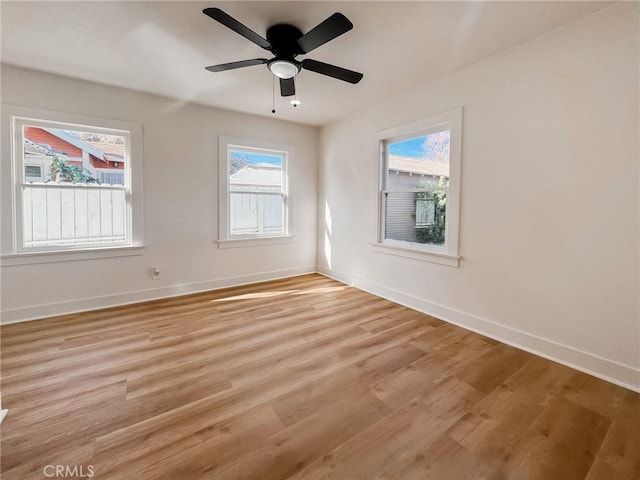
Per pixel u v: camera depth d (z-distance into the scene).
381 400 1.75
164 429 1.50
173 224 3.63
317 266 4.93
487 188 2.59
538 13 1.95
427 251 3.12
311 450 1.39
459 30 2.14
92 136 3.17
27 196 2.88
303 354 2.29
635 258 1.87
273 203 4.50
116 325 2.78
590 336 2.06
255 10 1.94
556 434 1.50
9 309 2.80
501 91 2.45
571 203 2.11
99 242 3.25
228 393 1.80
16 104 2.73
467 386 1.90
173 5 1.90
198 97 3.48
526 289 2.38
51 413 1.60
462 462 1.33
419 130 3.18
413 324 2.88
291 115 4.15
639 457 1.36
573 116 2.07
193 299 3.56
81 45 2.38
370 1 1.85
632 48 1.82
